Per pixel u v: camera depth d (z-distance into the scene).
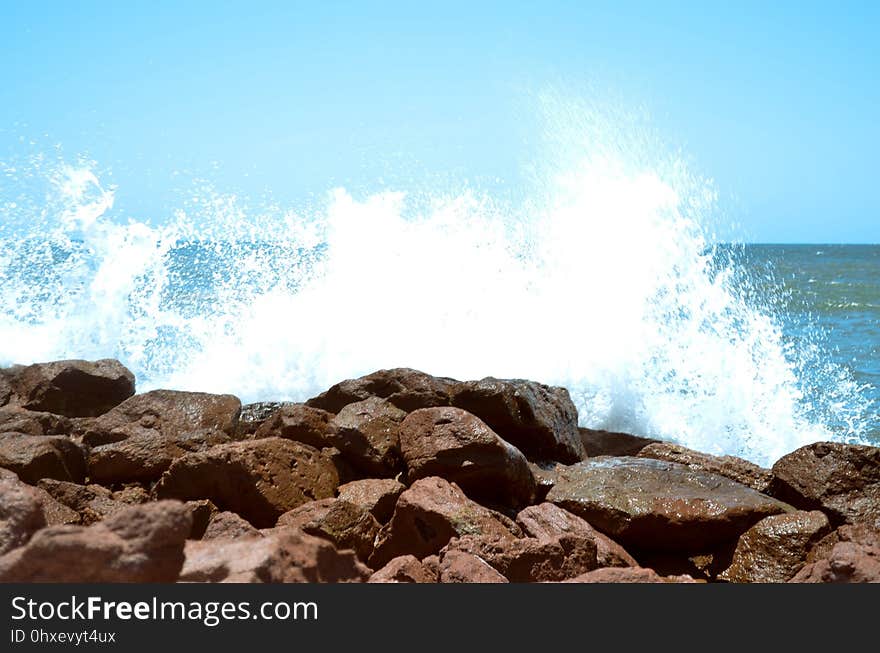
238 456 5.35
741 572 4.98
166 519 2.98
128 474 6.09
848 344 18.34
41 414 6.97
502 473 5.59
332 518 4.88
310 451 5.78
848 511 5.79
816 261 65.06
